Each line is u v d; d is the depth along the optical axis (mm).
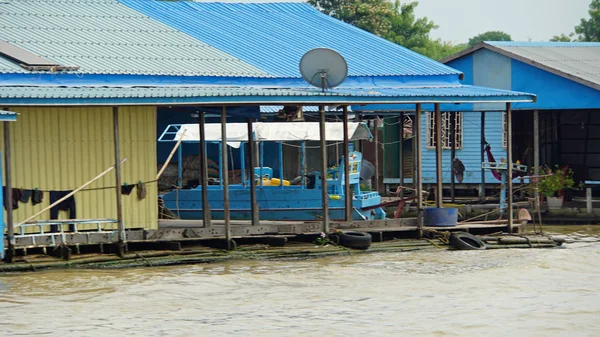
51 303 42500
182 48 65688
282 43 71500
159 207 65125
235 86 60844
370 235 58000
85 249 52281
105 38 64625
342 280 48594
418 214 61219
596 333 38312
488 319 40406
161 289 45750
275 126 65562
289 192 65000
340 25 79188
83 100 49938
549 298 44625
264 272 50438
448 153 90938
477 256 56500
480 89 66125
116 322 39406
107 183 54781
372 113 81750
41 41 61594
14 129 52469
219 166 69250
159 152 71562
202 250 54438
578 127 88875
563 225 75000
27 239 50000
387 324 39469
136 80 58312
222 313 41250
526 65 82625
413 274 50469
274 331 38219
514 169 72250
